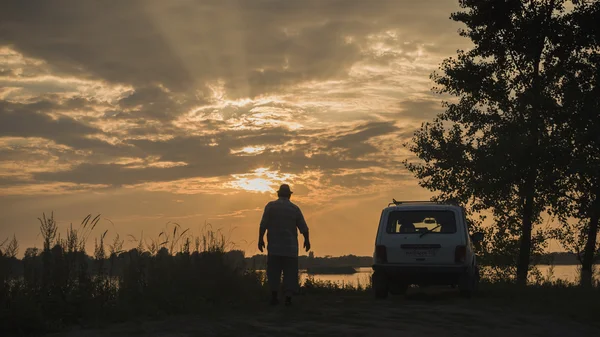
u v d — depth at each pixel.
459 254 13.29
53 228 9.55
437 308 11.52
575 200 25.94
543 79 26.44
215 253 11.93
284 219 11.55
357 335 8.32
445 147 27.47
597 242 27.08
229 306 10.92
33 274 9.21
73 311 8.84
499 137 25.56
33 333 7.95
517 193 26.31
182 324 8.70
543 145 24.56
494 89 27.22
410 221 13.88
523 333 9.51
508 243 27.00
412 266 13.38
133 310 9.43
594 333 10.12
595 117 24.14
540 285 17.94
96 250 9.93
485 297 14.39
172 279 11.01
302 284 16.55
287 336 8.09
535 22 26.53
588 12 26.08
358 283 17.16
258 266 13.45
